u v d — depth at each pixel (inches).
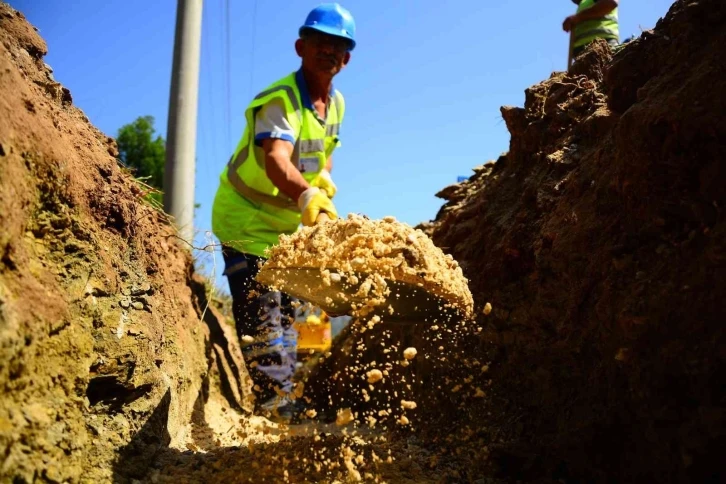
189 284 163.5
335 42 162.4
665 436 75.8
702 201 81.8
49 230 79.6
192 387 134.5
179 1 207.3
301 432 140.2
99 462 82.9
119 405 92.4
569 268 102.3
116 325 91.7
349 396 171.2
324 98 172.1
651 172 88.5
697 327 75.3
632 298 84.7
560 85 135.1
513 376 112.2
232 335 192.5
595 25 186.1
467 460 108.4
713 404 71.1
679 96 85.0
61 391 73.9
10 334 61.7
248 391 170.7
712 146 81.0
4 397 62.1
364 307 91.6
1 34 91.7
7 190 67.0
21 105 77.6
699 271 78.2
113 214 100.5
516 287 118.5
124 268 100.7
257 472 97.4
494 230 131.8
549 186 119.6
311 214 127.9
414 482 101.5
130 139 442.9
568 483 91.4
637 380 80.1
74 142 95.7
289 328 160.1
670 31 97.9
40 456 65.8
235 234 161.8
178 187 198.4
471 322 121.4
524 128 140.1
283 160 146.6
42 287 72.5
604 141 109.0
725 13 89.2
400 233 96.0
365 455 111.5
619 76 107.1
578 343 96.6
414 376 141.3
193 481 93.3
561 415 95.7
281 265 99.5
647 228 89.6
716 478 70.7
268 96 154.4
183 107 202.4
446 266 102.3
